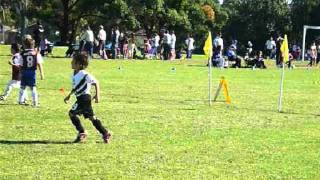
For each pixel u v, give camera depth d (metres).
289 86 34.56
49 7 100.44
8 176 11.87
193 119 19.78
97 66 45.78
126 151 14.39
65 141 15.44
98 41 59.50
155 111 21.48
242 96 27.86
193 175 12.28
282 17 123.81
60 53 65.38
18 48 23.09
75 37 99.75
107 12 83.62
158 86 31.44
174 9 90.19
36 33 52.22
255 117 20.77
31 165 12.80
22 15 94.75
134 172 12.40
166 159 13.62
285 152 14.75
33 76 21.88
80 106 15.23
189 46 68.00
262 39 125.75
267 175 12.45
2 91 26.22
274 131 17.83
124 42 61.38
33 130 16.88
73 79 15.36
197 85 32.75
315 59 62.47
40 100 23.69
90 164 13.00
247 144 15.62
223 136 16.70
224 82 25.39
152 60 59.62
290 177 12.34
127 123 18.53
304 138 16.77
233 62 58.31
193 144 15.41
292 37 124.25
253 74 44.00
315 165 13.42
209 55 24.44
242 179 12.09
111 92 27.72
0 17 113.31
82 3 89.00
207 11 111.38
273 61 67.06
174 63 54.97
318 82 38.44
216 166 13.11
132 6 84.12
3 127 17.28
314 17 120.75
